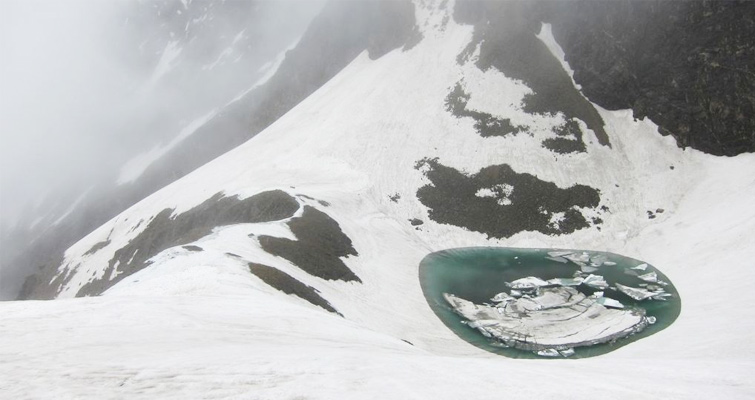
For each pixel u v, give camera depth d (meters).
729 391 7.44
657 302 40.88
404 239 57.75
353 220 58.62
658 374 9.30
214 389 6.07
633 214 61.03
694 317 36.12
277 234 45.22
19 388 5.75
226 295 21.73
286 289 30.17
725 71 66.00
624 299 41.97
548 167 66.50
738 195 55.97
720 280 41.28
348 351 10.90
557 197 62.69
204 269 28.17
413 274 49.44
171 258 34.00
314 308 29.69
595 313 39.44
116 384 6.12
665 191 63.03
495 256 55.00
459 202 64.19
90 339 9.41
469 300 43.50
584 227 59.38
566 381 7.80
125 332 10.48
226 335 11.84
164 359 7.82
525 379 7.84
